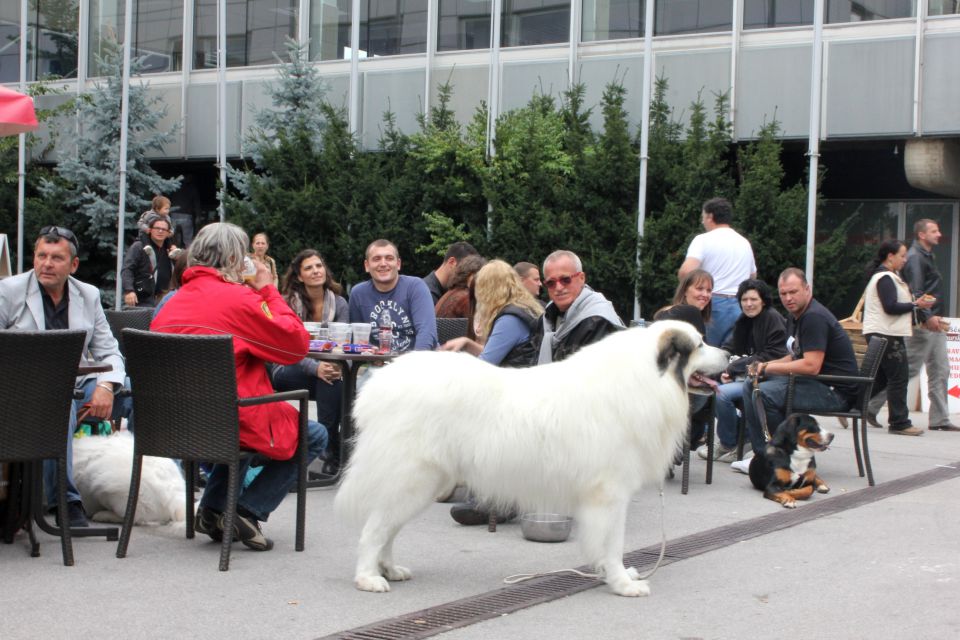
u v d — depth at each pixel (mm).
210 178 21578
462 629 3887
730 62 14734
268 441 4867
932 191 14516
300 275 7711
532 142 14305
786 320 8133
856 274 13305
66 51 21203
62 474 4629
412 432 4285
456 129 15602
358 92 17703
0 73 22203
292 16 18734
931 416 10211
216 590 4316
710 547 5336
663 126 14234
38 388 4473
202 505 5055
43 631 3713
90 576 4496
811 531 5762
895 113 13641
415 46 17438
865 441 7324
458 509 5812
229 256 5094
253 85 19094
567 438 4230
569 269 5902
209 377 4621
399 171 15969
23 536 5227
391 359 6457
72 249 5621
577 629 3922
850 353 7465
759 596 4434
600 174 13688
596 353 4391
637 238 12984
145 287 11945
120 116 18688
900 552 5273
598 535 4336
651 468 4426
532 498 4324
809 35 14180
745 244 9297
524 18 16469
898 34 13539
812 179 11789
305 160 16344
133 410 4844
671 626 3988
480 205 15469
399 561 4957
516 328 6062
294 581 4496
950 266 15508
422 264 15516
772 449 6715
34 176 19859
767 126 13961
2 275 12109
